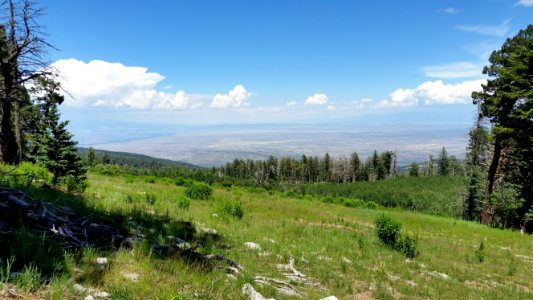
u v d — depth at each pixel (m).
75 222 7.38
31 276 4.39
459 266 12.15
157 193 21.42
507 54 30.94
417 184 93.44
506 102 27.81
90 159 99.56
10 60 17.20
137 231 8.27
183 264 6.65
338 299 7.09
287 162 161.38
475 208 42.88
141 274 5.66
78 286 4.63
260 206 22.92
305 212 22.20
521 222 31.16
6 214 6.38
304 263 9.60
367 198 80.56
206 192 22.52
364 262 10.73
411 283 9.23
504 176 35.03
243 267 7.98
